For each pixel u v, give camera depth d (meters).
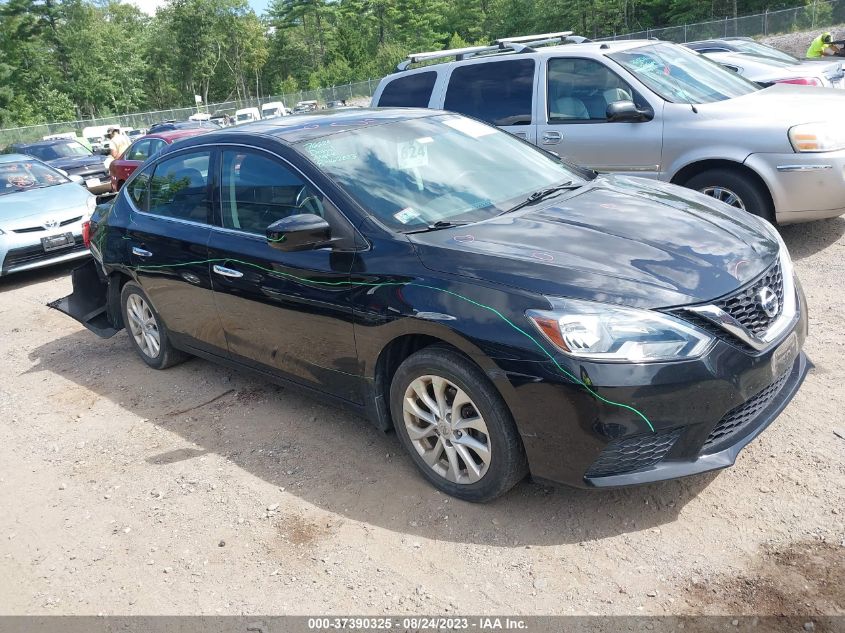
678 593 2.70
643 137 6.33
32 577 3.31
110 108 76.19
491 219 3.61
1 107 66.25
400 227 3.53
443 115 4.66
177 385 5.16
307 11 93.31
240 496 3.69
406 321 3.22
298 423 4.35
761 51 12.34
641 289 2.89
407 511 3.38
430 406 3.36
